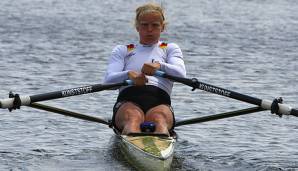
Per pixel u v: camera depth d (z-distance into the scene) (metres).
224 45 90.88
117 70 38.03
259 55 81.94
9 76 62.12
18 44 84.94
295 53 84.94
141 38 38.88
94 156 36.56
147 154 32.72
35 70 66.12
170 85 38.47
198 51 83.94
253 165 35.94
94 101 52.59
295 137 43.00
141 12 38.66
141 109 37.06
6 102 35.38
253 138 42.50
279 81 63.88
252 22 125.50
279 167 35.72
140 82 36.31
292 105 53.22
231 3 170.38
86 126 44.62
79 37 95.19
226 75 66.75
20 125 44.22
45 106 37.84
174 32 105.12
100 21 119.06
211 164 35.66
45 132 42.59
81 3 156.25
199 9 152.12
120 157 35.84
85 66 70.19
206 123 46.44
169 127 36.81
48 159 35.97
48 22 113.50
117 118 37.22
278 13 146.50
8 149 38.12
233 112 38.72
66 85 59.22
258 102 36.66
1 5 140.62
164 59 38.81
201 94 56.31
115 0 169.12
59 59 74.19
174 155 36.84
